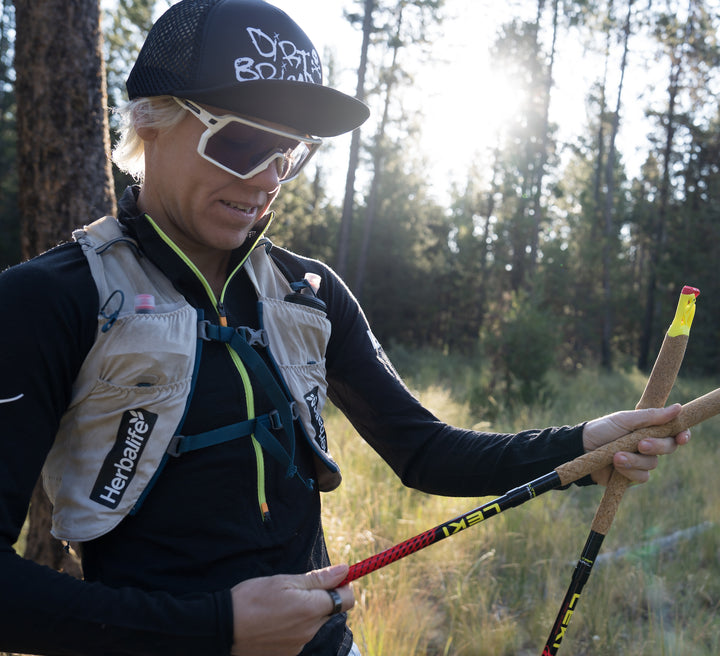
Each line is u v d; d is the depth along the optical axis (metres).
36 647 0.91
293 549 1.20
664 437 1.26
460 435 1.42
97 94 3.39
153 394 1.06
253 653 0.99
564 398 11.91
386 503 4.66
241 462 1.12
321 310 1.29
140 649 0.93
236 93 1.06
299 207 24.64
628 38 20.77
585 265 26.83
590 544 1.31
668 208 23.84
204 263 1.23
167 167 1.15
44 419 1.00
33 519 3.47
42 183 3.33
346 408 1.50
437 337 29.05
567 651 3.45
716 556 4.62
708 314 20.78
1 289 1.01
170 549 1.08
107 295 1.06
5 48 20.12
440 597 3.92
